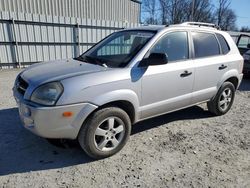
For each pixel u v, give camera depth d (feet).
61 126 10.26
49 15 43.27
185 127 15.72
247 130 15.66
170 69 13.24
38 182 10.03
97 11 52.90
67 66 12.20
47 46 40.81
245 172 11.14
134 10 62.44
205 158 12.16
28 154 12.00
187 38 14.48
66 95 10.04
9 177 10.28
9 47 37.32
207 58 15.47
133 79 11.76
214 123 16.57
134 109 12.21
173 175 10.73
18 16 36.91
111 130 11.57
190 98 14.83
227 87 17.19
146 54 12.50
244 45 45.44
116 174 10.69
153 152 12.53
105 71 11.27
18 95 11.24
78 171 10.83
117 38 14.60
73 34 43.06
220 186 10.13
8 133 14.01
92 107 10.63
